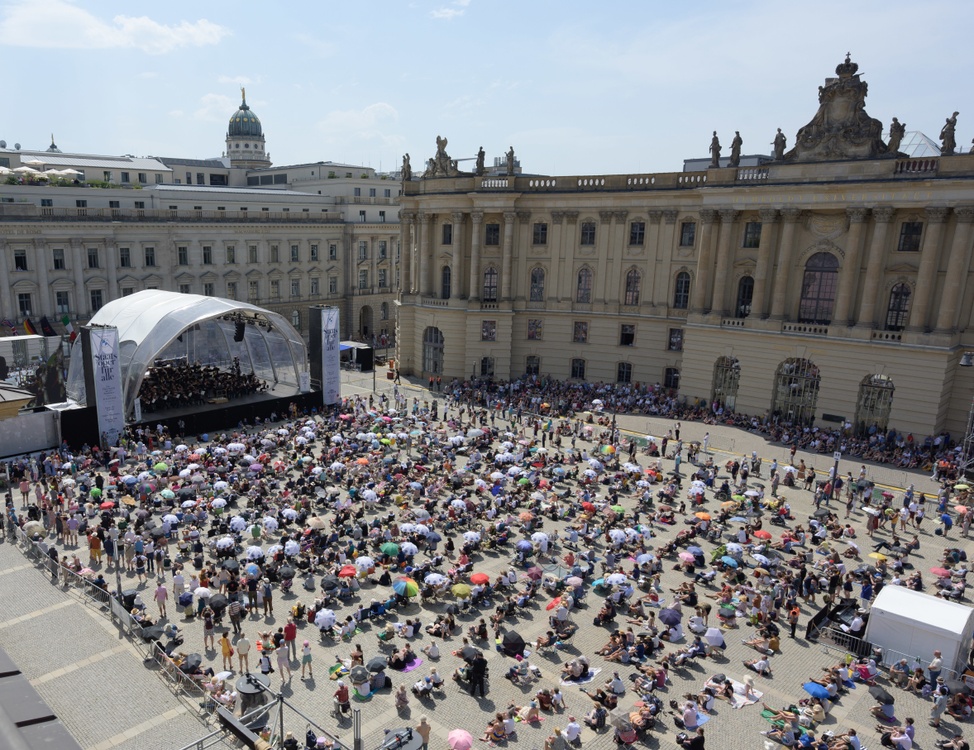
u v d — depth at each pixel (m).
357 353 90.25
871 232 59.22
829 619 33.41
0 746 14.57
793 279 63.41
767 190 62.06
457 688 27.70
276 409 64.81
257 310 62.84
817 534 41.50
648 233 72.69
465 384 77.31
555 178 75.38
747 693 27.70
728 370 67.75
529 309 78.62
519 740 24.84
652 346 74.44
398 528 39.47
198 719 23.42
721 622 33.25
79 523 38.59
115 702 24.36
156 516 40.59
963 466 51.38
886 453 56.56
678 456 53.78
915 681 28.47
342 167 126.88
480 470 51.84
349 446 53.31
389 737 21.56
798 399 64.06
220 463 48.44
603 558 38.84
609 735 25.34
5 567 34.75
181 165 126.62
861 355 59.56
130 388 57.16
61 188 86.38
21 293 78.50
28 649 27.66
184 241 92.88
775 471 49.28
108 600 30.91
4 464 47.78
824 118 59.53
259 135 148.62
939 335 56.28
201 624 31.44
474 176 76.44
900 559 39.72
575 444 59.53
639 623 32.84
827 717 26.66
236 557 36.69
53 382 59.38
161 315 59.72
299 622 31.81
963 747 24.62
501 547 39.88
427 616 32.94
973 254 55.56
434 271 81.50
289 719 25.14
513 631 30.70
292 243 105.81
